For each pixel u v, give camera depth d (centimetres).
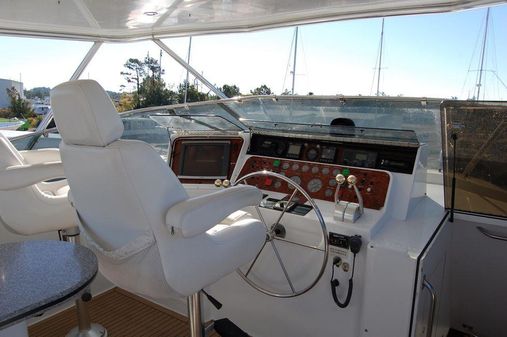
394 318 122
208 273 104
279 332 164
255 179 183
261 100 338
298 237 146
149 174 88
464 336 194
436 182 216
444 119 148
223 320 146
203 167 197
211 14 304
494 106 134
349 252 135
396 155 161
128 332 187
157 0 261
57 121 97
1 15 295
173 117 182
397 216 152
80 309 174
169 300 207
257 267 163
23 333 77
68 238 177
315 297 150
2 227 193
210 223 91
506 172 150
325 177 169
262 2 270
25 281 68
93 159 91
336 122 214
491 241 168
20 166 148
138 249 94
